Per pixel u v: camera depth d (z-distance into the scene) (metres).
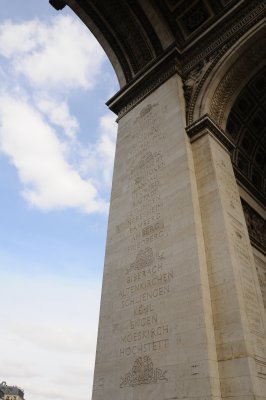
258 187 25.48
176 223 16.12
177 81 22.00
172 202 17.02
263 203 23.77
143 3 25.95
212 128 18.81
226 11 22.25
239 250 14.84
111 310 16.62
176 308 13.82
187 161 17.61
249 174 24.84
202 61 22.19
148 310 14.88
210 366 11.65
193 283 13.78
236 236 15.26
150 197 18.50
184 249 15.00
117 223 19.64
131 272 16.86
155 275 15.58
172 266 15.05
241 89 21.55
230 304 12.80
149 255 16.48
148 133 21.56
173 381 12.35
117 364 14.71
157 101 22.47
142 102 23.84
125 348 14.82
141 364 13.78
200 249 14.63
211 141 18.27
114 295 16.98
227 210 15.86
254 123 25.20
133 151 21.91
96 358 15.83
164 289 14.78
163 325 13.90
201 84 20.98
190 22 24.84
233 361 11.65
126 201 20.00
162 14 25.69
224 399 11.23
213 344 12.31
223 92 20.92
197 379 11.69
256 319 13.11
